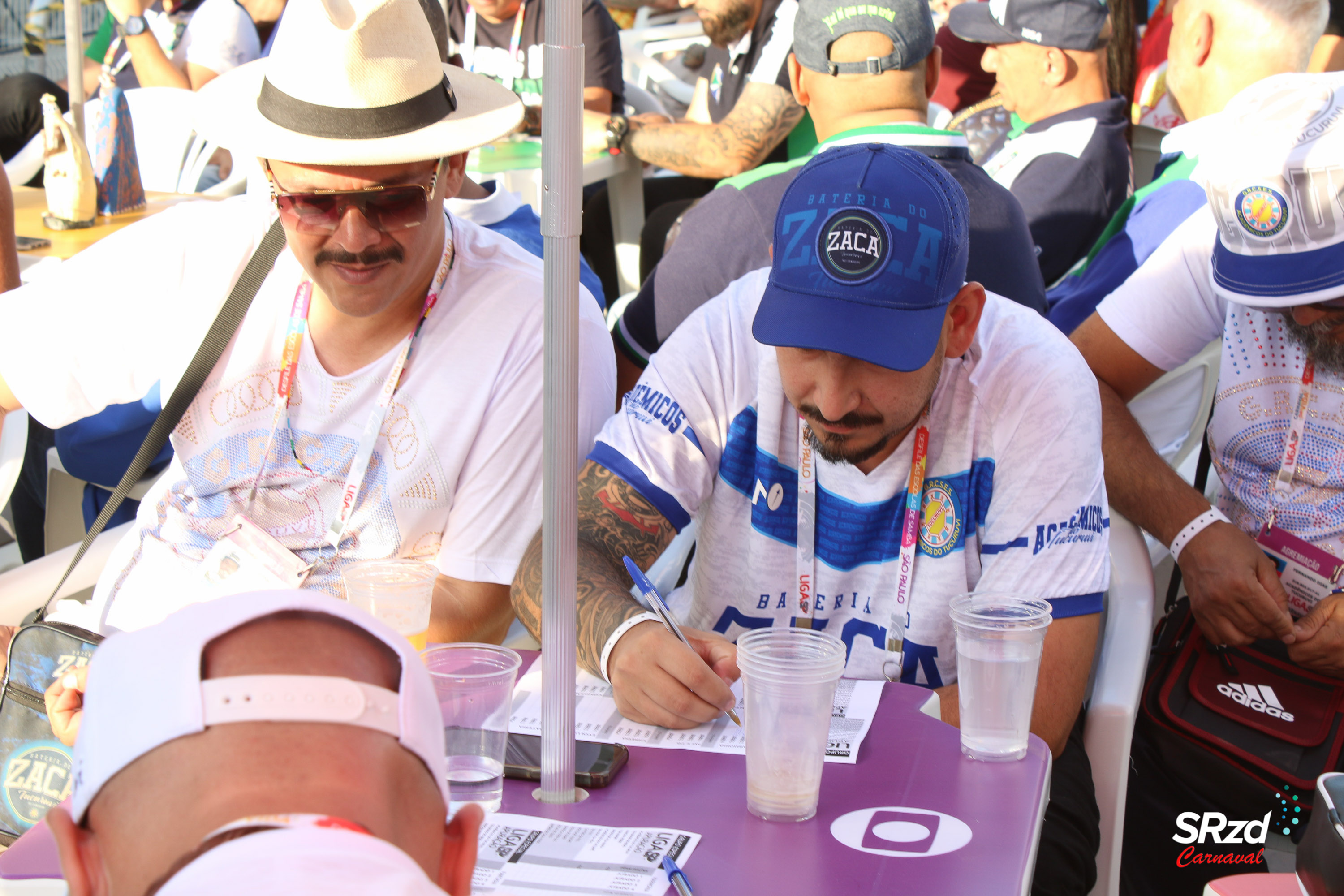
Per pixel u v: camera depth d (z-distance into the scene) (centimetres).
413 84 189
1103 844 190
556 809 128
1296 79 205
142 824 60
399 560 203
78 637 165
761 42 478
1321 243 197
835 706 154
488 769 127
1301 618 213
